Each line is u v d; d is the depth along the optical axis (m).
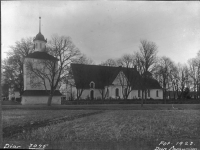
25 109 25.59
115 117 17.48
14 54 35.81
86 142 8.22
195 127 12.02
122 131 10.70
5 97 52.47
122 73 50.75
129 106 31.23
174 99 44.72
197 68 40.50
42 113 20.98
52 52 32.78
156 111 23.48
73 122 14.37
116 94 55.91
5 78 38.00
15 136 9.44
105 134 9.80
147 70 33.25
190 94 45.75
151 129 11.38
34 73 35.22
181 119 15.90
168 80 45.03
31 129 11.46
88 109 26.00
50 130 11.11
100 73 55.00
